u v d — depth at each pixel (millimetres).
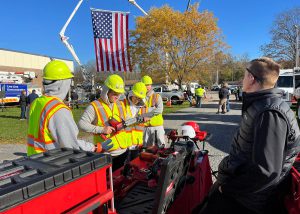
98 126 3613
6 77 30875
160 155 3025
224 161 2316
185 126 3689
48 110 2387
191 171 3027
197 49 34406
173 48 33812
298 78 19156
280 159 1878
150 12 32469
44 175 1512
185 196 2807
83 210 1630
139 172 2836
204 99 38781
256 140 1929
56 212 1534
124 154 3637
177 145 3080
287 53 49156
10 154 8047
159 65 34469
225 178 2213
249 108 2076
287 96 17766
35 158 1839
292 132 1948
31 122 2525
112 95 3730
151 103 5602
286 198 2164
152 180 2703
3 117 18688
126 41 11711
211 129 11383
